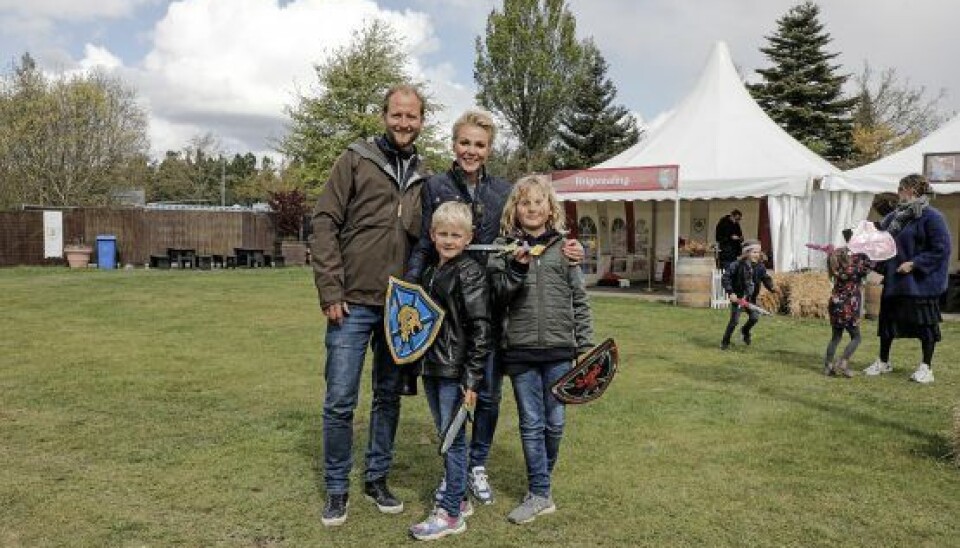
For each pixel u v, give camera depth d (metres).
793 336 9.16
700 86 17.02
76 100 34.31
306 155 30.64
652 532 3.26
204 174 73.44
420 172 3.62
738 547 3.12
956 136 13.41
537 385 3.46
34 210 24.28
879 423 5.02
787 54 42.12
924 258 6.35
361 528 3.31
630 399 5.69
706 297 12.26
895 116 42.06
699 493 3.72
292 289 15.02
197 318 10.36
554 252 3.47
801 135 41.25
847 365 6.69
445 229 3.28
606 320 10.58
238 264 24.34
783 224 13.23
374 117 29.25
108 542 3.11
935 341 6.46
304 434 4.70
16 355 7.34
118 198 37.28
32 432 4.66
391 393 3.57
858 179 12.78
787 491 3.75
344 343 3.42
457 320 3.28
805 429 4.88
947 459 4.26
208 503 3.55
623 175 13.55
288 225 27.55
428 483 3.88
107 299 12.79
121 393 5.75
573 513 3.47
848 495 3.70
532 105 43.00
